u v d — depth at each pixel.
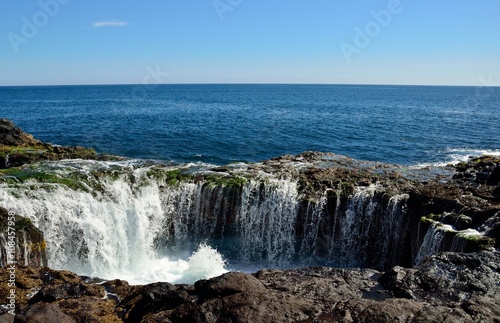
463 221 15.62
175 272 18.05
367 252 19.27
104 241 18.22
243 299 9.24
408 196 18.50
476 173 21.25
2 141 27.03
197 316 8.74
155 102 104.94
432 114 79.25
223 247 20.41
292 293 10.12
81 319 9.67
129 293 10.98
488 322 8.68
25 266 12.76
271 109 87.50
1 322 9.10
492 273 11.17
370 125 60.12
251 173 21.19
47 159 24.02
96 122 56.59
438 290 10.35
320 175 21.06
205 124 57.22
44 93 174.88
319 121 64.38
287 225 19.58
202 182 20.16
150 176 20.53
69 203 17.95
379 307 9.18
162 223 20.00
